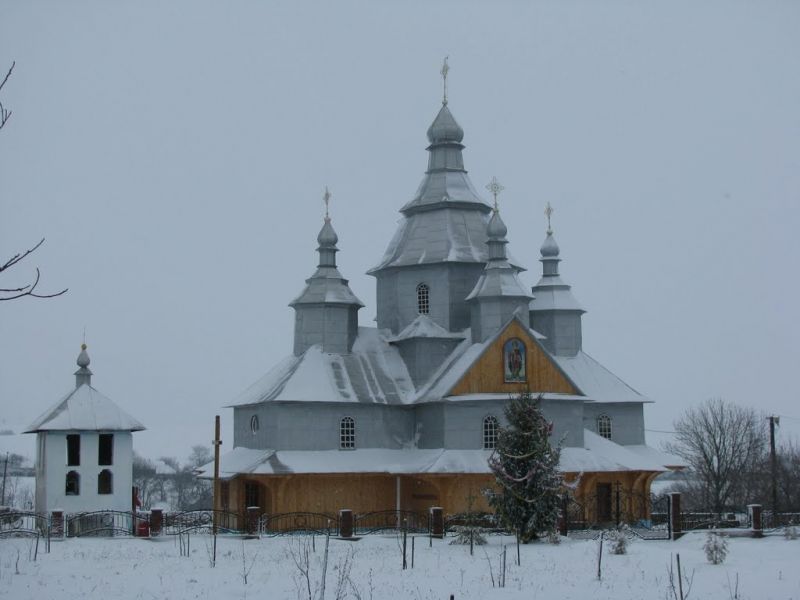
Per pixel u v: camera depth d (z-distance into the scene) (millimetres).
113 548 45750
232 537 52031
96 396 60562
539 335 68625
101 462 60406
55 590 32719
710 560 40312
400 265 67938
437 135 70750
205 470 66750
